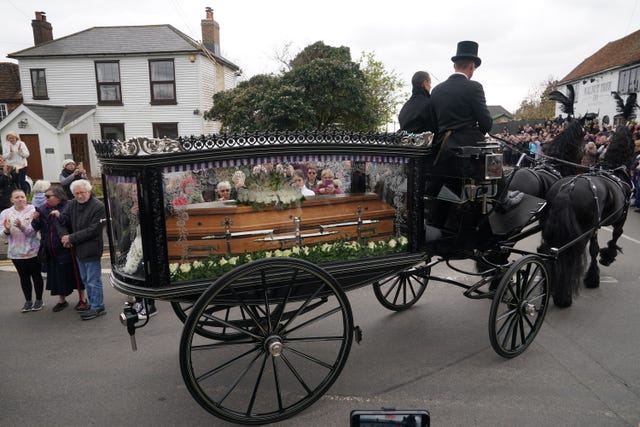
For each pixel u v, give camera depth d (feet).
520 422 9.80
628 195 16.83
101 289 16.10
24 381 11.84
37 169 59.31
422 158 11.19
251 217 9.96
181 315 12.13
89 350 13.56
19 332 14.94
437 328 14.60
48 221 16.14
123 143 8.36
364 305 16.71
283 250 10.34
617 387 11.05
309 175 10.55
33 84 61.00
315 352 13.24
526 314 12.54
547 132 51.62
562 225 13.94
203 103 61.31
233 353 13.34
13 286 19.76
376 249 11.22
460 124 12.62
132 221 9.41
